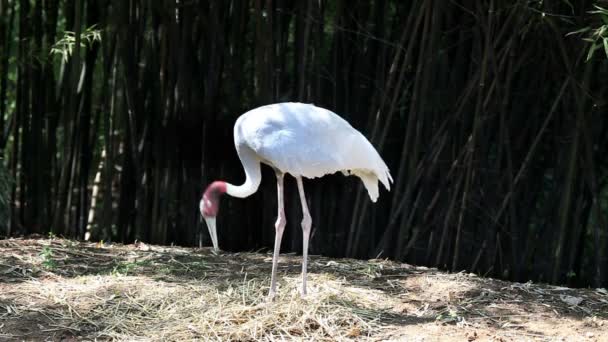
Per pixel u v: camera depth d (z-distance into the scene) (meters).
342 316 7.64
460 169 10.10
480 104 9.59
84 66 11.54
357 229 10.62
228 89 10.82
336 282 8.74
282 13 10.55
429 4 9.68
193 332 7.35
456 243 10.16
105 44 11.05
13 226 12.04
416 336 7.32
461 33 10.06
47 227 12.01
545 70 9.97
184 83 10.88
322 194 10.89
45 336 7.25
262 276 9.05
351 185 10.77
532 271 10.64
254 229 11.41
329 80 10.62
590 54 8.19
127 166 11.48
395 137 10.73
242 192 8.29
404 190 10.38
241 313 7.66
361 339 7.24
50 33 11.29
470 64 10.06
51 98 11.68
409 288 8.84
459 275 9.47
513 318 7.97
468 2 9.94
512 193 10.03
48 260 9.32
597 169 10.53
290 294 8.13
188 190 11.24
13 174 12.03
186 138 11.09
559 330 7.68
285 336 7.27
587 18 9.31
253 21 10.64
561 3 9.57
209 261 9.84
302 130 7.77
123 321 7.57
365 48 10.55
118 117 11.63
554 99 10.11
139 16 10.98
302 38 10.34
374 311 7.93
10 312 7.68
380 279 9.20
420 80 9.91
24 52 11.43
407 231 10.44
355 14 10.53
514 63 9.81
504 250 10.48
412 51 10.33
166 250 10.59
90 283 8.61
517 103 10.20
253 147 7.99
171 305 7.96
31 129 11.75
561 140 10.07
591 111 9.80
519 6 9.34
